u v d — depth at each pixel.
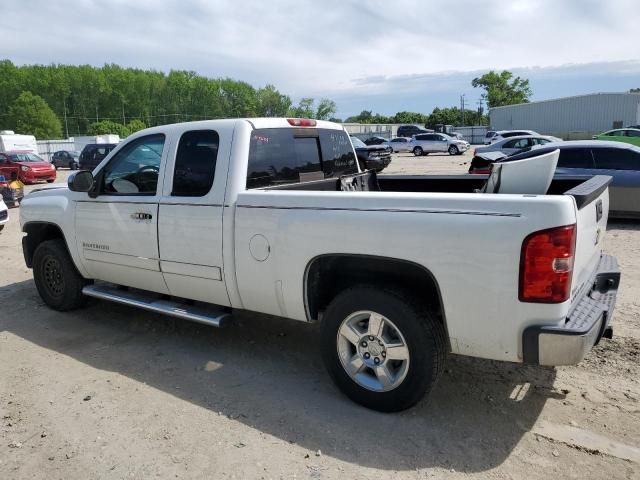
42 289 5.64
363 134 60.47
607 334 3.58
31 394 3.80
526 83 89.56
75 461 3.01
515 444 3.08
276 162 4.28
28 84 118.75
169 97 132.62
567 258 2.75
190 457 3.03
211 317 4.14
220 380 3.99
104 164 4.77
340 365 3.54
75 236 5.04
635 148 9.67
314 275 3.59
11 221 12.48
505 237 2.81
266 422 3.38
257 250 3.71
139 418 3.45
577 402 3.53
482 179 4.87
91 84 125.12
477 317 2.96
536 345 2.83
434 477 2.81
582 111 53.31
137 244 4.48
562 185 4.34
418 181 5.18
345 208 3.31
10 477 2.89
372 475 2.83
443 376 3.94
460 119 106.69
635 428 3.21
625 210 9.61
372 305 3.31
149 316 5.43
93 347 4.66
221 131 4.03
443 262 2.99
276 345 4.64
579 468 2.86
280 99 126.44
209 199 3.95
